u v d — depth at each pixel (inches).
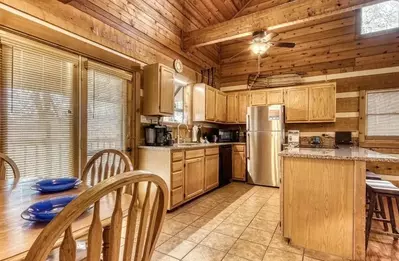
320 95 178.4
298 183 84.7
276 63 209.2
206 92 186.7
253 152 186.9
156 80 131.6
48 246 21.5
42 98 88.1
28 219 33.1
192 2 179.6
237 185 183.9
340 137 179.5
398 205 90.4
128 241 29.4
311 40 194.2
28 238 29.7
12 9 78.7
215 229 98.5
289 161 86.5
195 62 194.4
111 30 116.0
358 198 75.3
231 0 199.5
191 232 95.4
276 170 177.6
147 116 141.4
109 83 116.6
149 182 31.8
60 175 94.0
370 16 174.4
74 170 98.8
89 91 105.6
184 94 186.1
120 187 26.8
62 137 94.9
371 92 173.0
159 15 150.6
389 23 169.0
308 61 195.2
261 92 202.1
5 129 78.1
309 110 181.6
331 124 184.9
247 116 190.5
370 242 86.7
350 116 178.7
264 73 215.2
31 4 83.8
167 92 137.9
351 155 79.7
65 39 93.2
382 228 98.3
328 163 80.0
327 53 187.9
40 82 87.4
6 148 78.5
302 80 196.9
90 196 24.0
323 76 188.9
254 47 147.9
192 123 190.1
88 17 104.6
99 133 110.9
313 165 82.3
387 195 76.4
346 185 77.2
